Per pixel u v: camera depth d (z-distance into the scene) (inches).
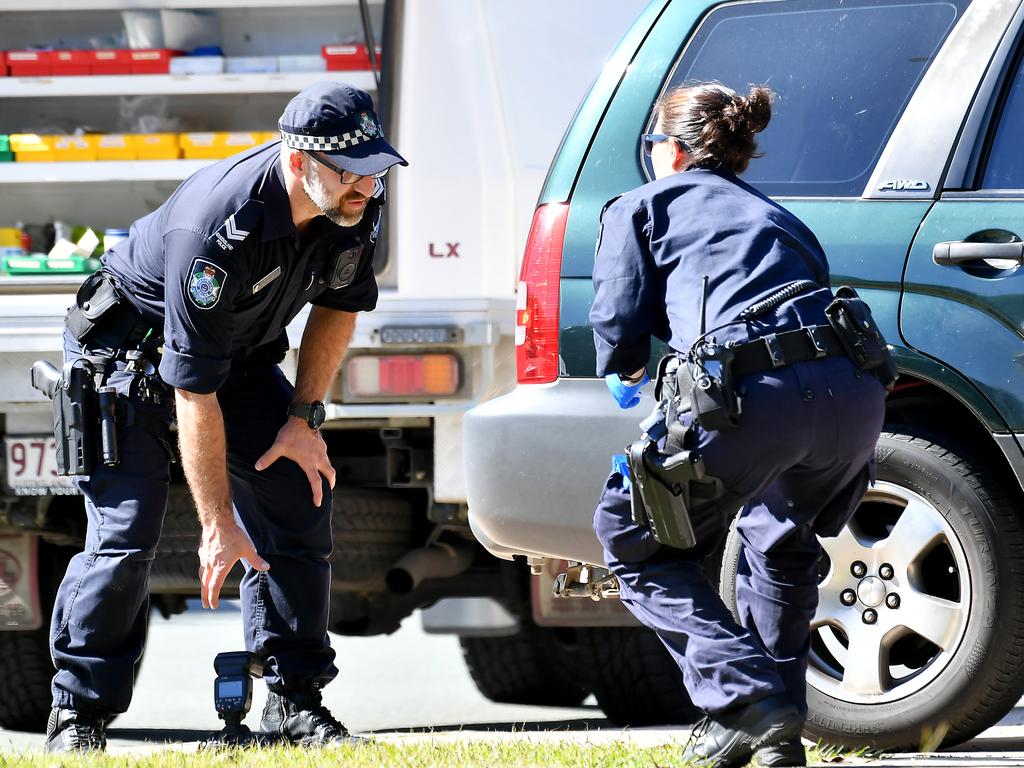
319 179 591.5
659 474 533.6
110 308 652.1
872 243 661.9
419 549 880.3
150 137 964.6
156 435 655.8
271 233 607.2
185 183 634.2
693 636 545.6
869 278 660.1
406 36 839.1
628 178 699.4
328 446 879.1
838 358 537.3
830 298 547.8
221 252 603.2
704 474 530.9
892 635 653.3
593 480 681.6
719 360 526.6
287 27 995.9
